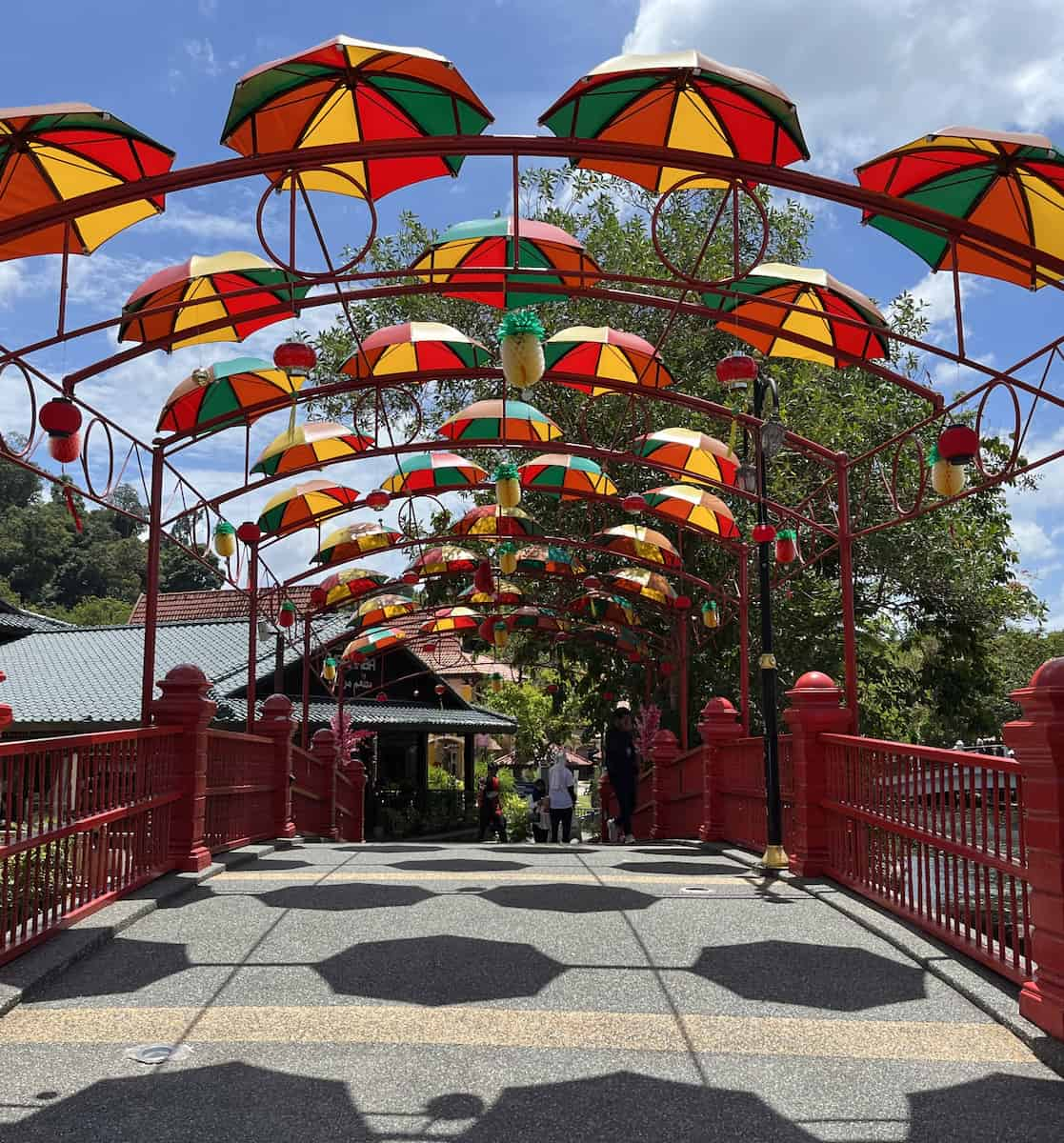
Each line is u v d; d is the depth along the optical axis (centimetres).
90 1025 433
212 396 909
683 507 1273
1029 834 427
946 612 1972
